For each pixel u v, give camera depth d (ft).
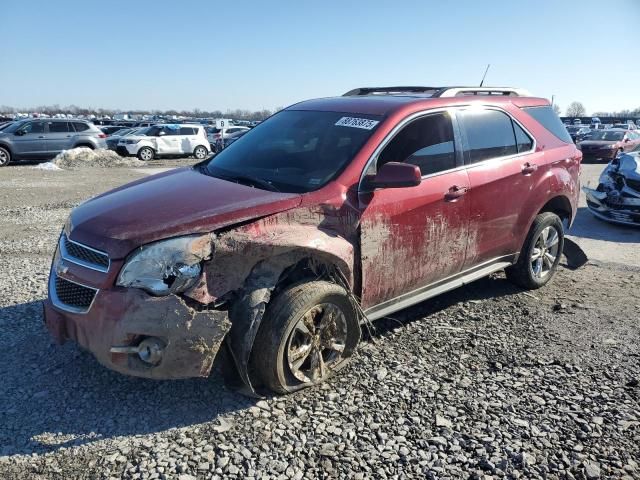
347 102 15.21
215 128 124.36
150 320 9.72
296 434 10.21
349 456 9.62
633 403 11.48
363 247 12.32
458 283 15.31
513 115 16.98
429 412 11.00
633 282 19.81
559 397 11.65
